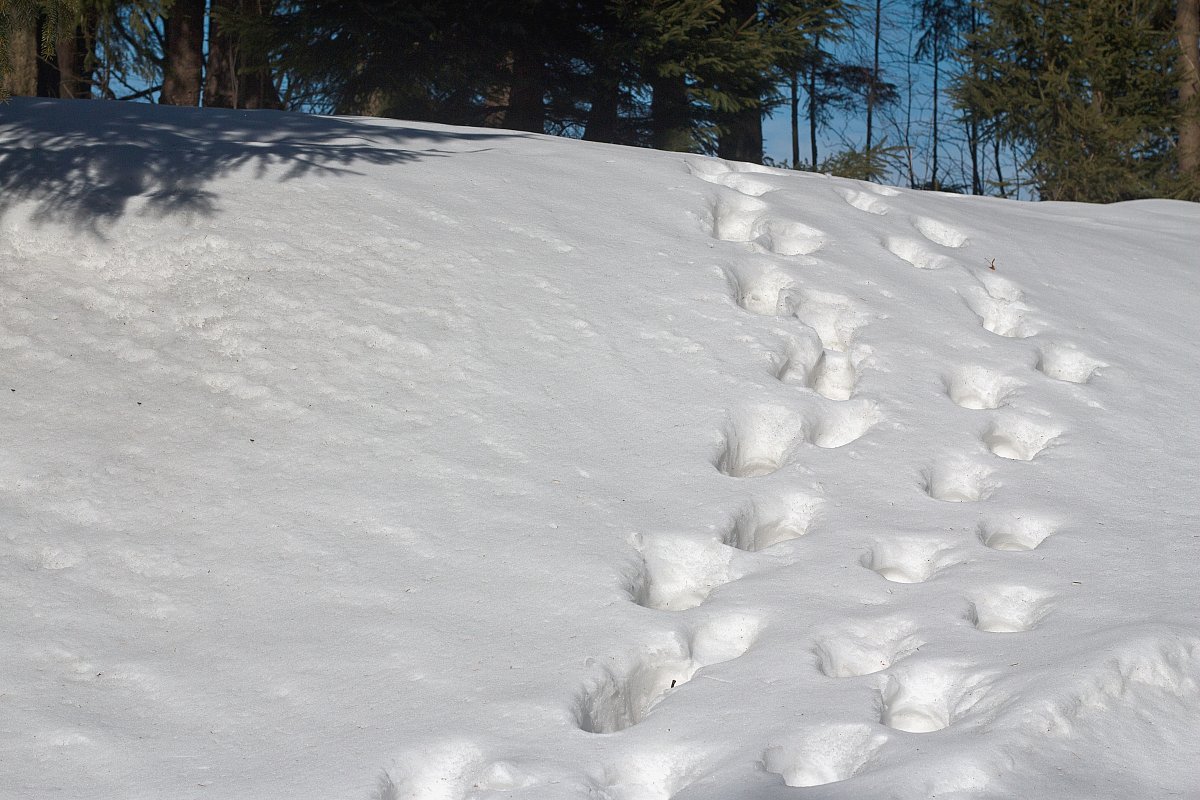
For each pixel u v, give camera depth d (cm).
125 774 286
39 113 706
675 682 334
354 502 408
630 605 351
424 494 413
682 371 504
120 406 455
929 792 256
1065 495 432
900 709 309
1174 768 271
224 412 456
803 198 706
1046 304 615
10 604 354
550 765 279
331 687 319
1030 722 279
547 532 393
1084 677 294
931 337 557
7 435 434
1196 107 1972
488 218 618
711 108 1722
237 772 286
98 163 617
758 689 307
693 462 441
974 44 2159
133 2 1631
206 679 324
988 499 429
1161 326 609
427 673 323
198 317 511
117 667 329
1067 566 373
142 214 574
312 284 538
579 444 449
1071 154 1986
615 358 510
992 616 354
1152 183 1975
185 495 409
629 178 703
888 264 625
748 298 595
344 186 632
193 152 655
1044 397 514
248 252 555
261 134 714
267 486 415
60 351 484
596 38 1659
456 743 291
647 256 599
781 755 279
